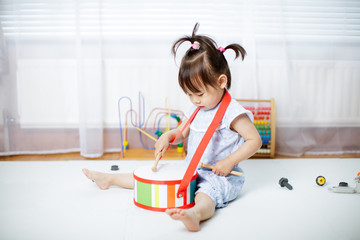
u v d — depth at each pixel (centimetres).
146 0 186
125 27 188
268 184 132
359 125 196
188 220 83
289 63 189
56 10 182
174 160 172
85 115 182
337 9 189
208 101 109
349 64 193
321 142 197
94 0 180
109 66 189
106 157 184
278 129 192
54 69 186
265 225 92
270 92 192
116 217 97
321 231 88
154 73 191
